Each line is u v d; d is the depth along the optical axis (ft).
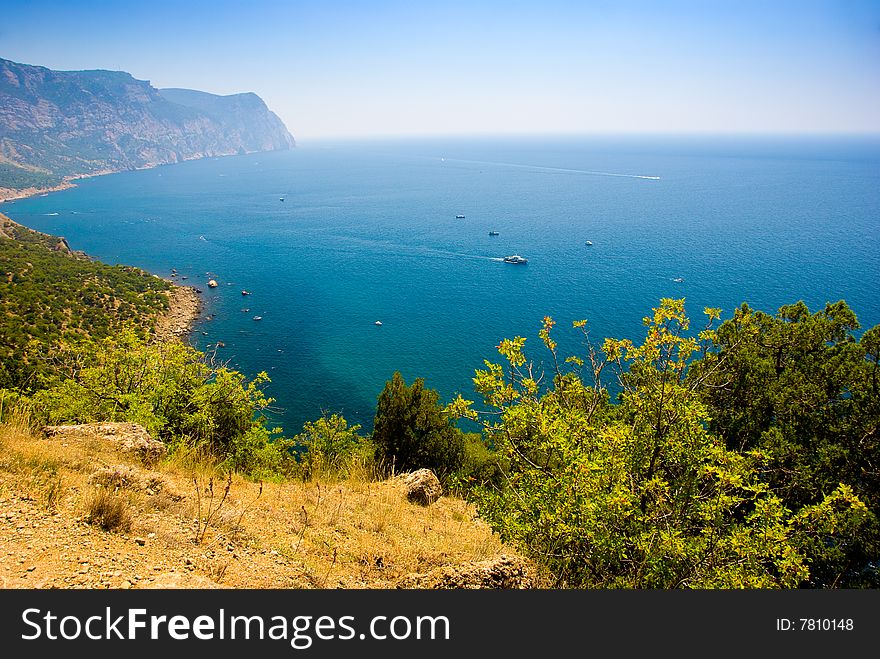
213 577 18.67
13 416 31.76
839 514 24.32
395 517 31.07
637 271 444.55
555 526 24.93
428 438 70.59
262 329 323.37
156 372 56.39
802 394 53.47
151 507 23.08
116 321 292.20
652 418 27.61
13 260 371.35
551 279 432.25
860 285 374.43
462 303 377.30
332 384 252.62
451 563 24.54
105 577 16.67
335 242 587.27
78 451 28.17
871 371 52.01
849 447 49.08
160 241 583.58
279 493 31.50
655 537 23.73
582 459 24.89
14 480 21.99
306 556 22.36
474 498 36.09
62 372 62.85
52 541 17.98
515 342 32.53
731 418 57.26
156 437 44.47
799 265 442.50
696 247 532.32
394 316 352.49
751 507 43.04
